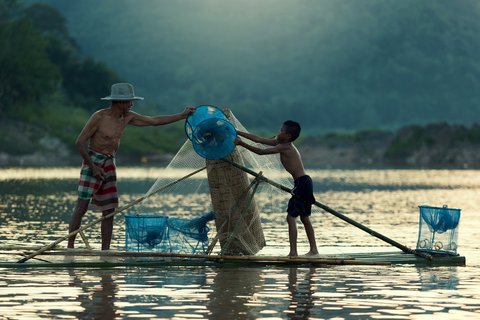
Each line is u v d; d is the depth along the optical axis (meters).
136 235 17.09
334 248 19.77
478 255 18.91
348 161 135.00
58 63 174.50
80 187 17.66
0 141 117.81
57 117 136.12
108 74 178.00
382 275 15.64
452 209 18.03
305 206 17.47
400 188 55.69
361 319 11.70
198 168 17.98
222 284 14.35
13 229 24.11
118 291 13.56
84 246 19.62
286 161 17.59
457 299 13.23
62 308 12.18
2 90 130.00
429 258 17.27
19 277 14.84
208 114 17.59
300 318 11.70
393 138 139.38
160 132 151.88
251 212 17.89
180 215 30.33
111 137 17.64
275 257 16.72
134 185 53.84
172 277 15.02
